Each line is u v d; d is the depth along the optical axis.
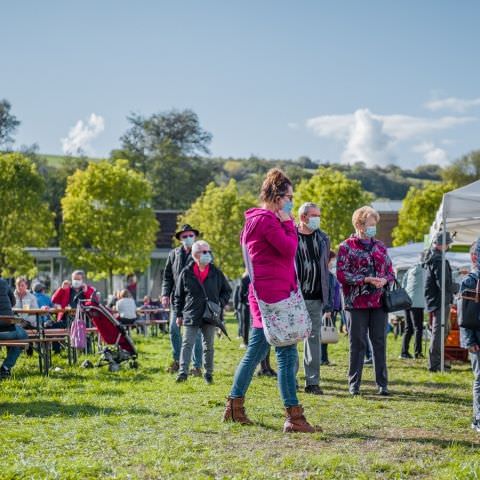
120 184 48.41
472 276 7.39
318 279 9.84
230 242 53.56
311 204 9.83
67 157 88.44
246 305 14.15
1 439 6.74
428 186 62.22
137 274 56.66
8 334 12.27
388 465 5.71
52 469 5.57
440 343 12.89
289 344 6.93
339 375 12.19
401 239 62.06
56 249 55.91
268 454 6.10
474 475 5.42
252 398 9.22
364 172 148.00
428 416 8.04
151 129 93.38
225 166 149.38
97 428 7.29
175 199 91.00
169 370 12.80
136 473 5.52
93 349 18.00
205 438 6.71
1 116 88.69
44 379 11.95
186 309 11.14
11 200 48.56
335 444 6.53
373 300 9.73
